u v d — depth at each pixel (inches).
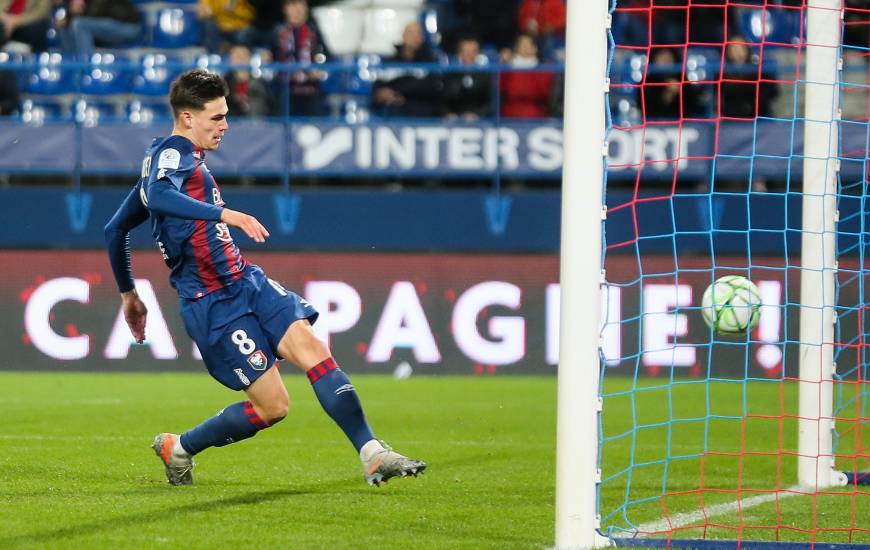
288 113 1838.1
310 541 634.2
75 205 1796.3
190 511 716.7
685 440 1163.3
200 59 1935.3
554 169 1813.5
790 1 2057.1
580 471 619.5
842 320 1643.7
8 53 2069.4
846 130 1642.5
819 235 882.1
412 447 1082.7
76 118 1791.3
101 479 844.0
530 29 2102.6
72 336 1763.0
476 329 1774.1
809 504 808.3
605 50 627.2
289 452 1020.5
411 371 1769.2
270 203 1813.5
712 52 2016.5
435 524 695.1
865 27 1913.1
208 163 1795.0
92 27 2059.5
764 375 1742.1
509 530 681.0
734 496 843.4
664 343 1759.4
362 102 2084.2
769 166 1780.3
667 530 703.1
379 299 1776.6
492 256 1782.7
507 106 1935.3
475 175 1812.3
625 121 1811.0
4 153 1787.6
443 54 2111.2
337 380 723.4
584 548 619.8
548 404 1433.3
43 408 1346.0
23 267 1768.0
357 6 2322.8
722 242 1787.6
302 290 1785.2
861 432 1221.7
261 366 746.8
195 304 743.1
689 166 1791.3
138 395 1480.1
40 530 648.4
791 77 2001.7
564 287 624.7
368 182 1955.0
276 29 1995.6
